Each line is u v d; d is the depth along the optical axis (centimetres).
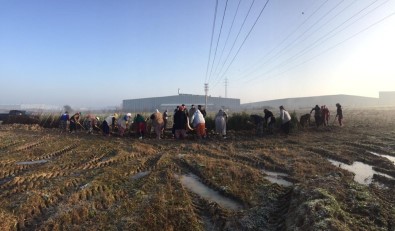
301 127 2402
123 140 2055
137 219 776
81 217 802
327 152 1538
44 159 1527
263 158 1441
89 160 1456
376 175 1148
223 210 844
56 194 971
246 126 2280
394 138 1917
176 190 996
